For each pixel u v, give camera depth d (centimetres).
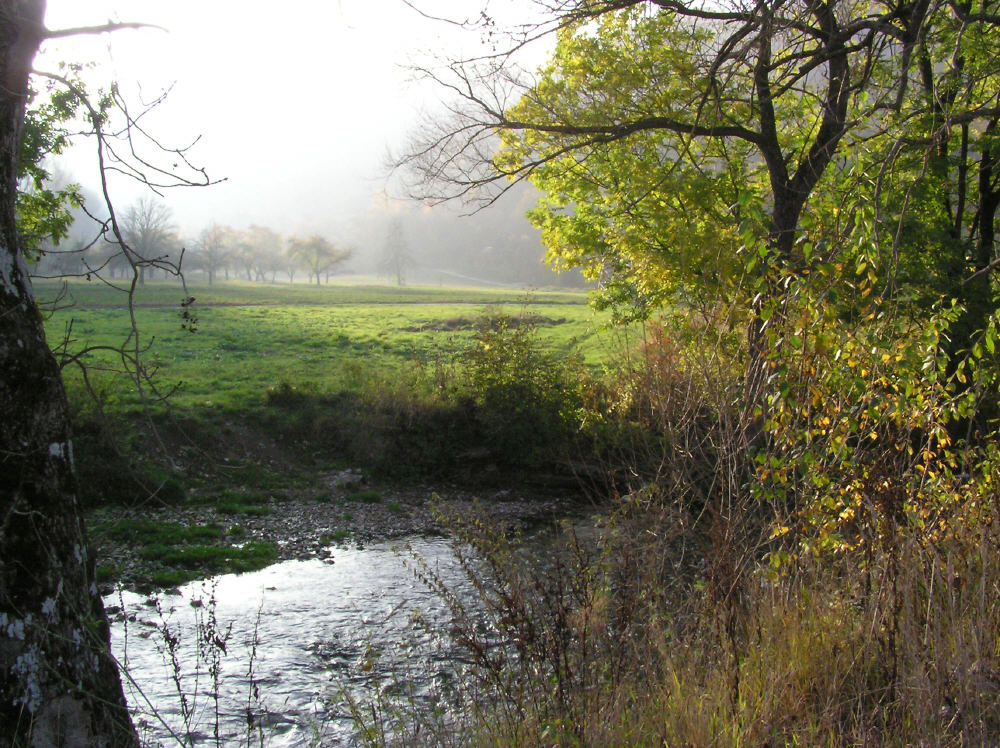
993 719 337
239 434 1997
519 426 1972
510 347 2102
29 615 434
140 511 1526
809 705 380
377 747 451
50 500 456
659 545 482
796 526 470
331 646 934
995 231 1814
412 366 2441
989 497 463
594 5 1002
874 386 499
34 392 454
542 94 1423
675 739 351
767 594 456
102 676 471
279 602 1129
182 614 1061
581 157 1619
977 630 357
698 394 523
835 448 462
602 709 386
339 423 2078
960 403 512
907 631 364
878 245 488
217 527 1509
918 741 331
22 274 464
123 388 2095
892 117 803
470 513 582
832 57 1015
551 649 427
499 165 1432
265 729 686
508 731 395
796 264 494
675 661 414
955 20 974
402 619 1038
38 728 428
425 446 2028
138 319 4050
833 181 517
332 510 1714
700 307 550
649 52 1353
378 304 6525
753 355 502
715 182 1455
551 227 1894
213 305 5666
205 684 793
